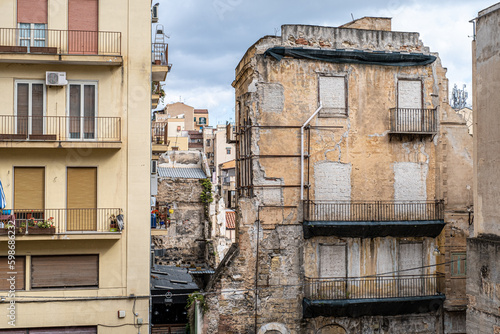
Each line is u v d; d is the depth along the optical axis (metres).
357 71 26.73
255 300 25.58
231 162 77.75
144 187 23.55
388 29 28.78
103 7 23.58
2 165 22.69
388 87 27.06
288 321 25.80
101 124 23.34
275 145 25.91
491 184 20.62
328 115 26.39
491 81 20.64
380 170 26.89
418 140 27.44
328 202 26.23
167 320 33.19
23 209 22.81
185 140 76.12
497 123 20.33
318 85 26.30
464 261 27.36
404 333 26.70
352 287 26.17
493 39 20.55
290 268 25.89
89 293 23.09
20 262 22.80
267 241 25.78
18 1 23.16
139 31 23.77
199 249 43.22
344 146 26.52
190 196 43.66
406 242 27.00
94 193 23.31
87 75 23.38
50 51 22.58
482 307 20.58
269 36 26.03
